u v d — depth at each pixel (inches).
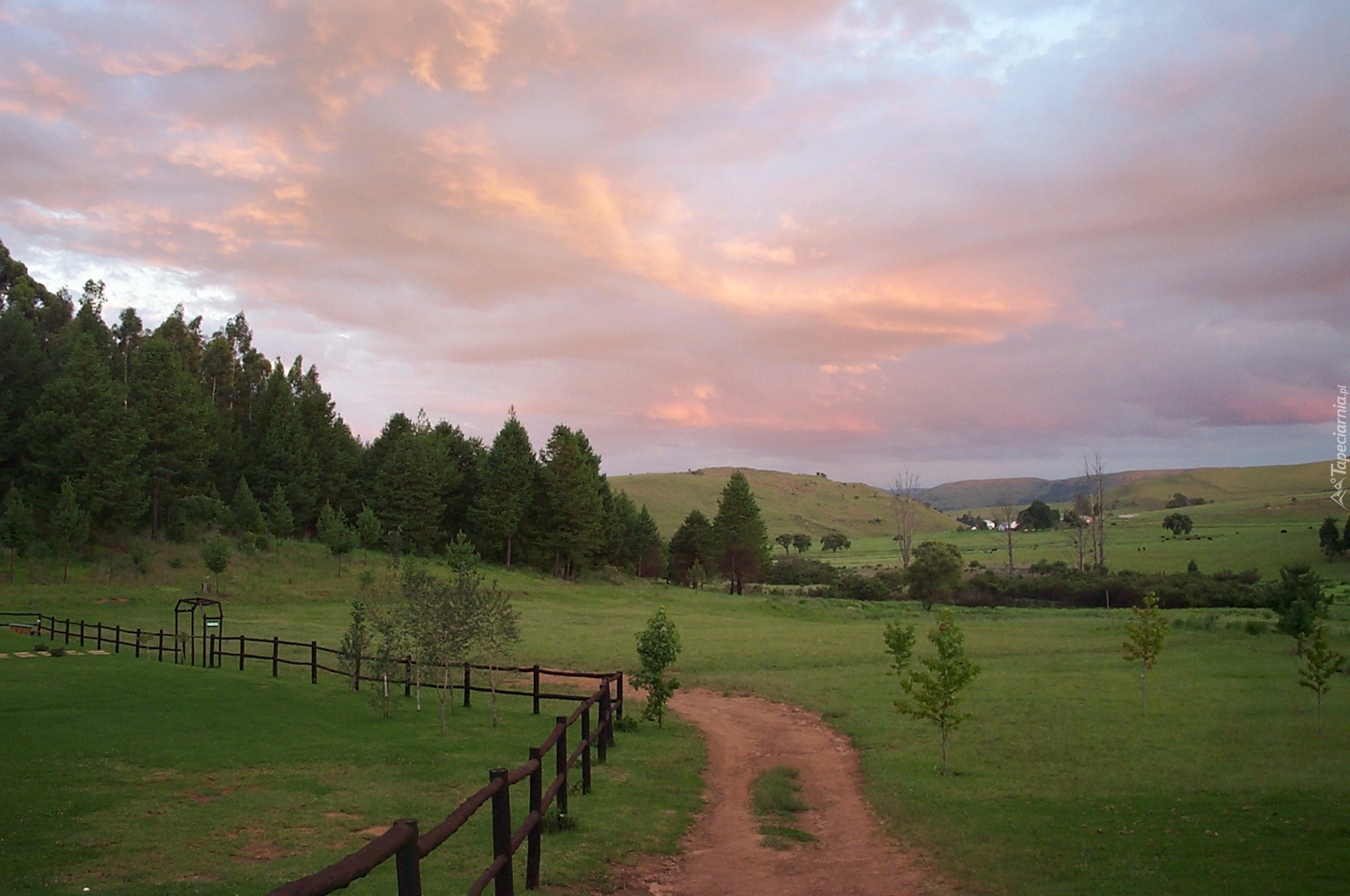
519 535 3922.2
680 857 426.0
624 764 660.7
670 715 991.0
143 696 792.9
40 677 869.2
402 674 935.7
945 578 3129.9
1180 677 1268.5
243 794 478.3
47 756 540.7
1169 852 422.0
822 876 399.5
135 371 3270.2
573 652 1514.5
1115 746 781.3
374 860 154.7
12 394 2947.8
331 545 2706.7
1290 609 1491.1
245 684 932.0
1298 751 751.7
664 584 4143.7
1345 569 3678.6
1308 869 382.0
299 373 4598.9
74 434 2596.0
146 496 2837.1
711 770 697.0
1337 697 1070.4
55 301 4345.5
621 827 455.2
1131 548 5162.4
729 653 1569.9
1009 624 2293.3
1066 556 5093.5
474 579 870.4
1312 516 6284.5
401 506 3548.2
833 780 677.9
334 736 687.1
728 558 4175.7
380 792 498.6
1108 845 438.9
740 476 4133.9
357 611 1042.1
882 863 424.8
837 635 1955.0
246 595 2204.7
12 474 2878.9
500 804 254.8
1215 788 593.0
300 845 385.1
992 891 366.0
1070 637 1873.8
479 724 807.7
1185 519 5733.3
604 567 4217.5
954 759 737.0
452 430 4480.8
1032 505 7623.0
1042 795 588.7
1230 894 345.7
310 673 1114.7
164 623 1689.2
